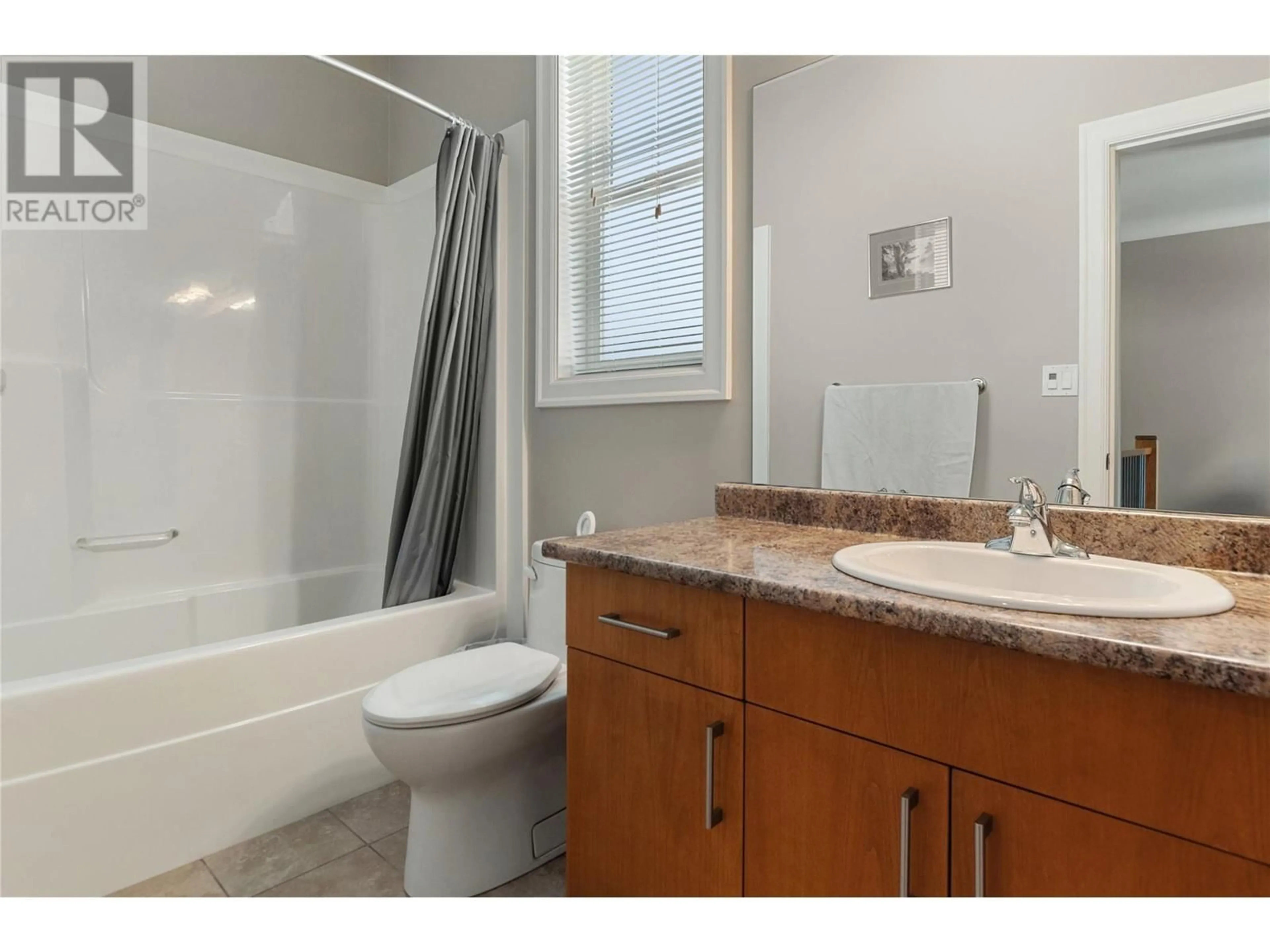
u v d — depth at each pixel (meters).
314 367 2.70
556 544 1.30
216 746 1.62
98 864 1.45
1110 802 0.73
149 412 2.28
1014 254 1.27
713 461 1.77
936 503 1.35
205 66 2.42
